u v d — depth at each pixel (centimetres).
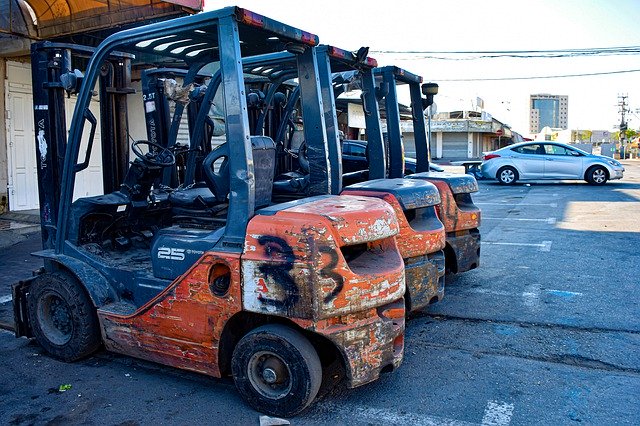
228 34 393
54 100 562
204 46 511
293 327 404
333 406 422
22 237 1050
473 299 682
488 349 531
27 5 1088
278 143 808
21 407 427
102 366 501
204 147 709
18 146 1240
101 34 1117
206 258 413
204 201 468
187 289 423
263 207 441
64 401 436
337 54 568
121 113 616
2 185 1202
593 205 1490
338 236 385
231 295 404
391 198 549
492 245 995
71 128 504
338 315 385
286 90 867
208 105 609
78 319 491
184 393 447
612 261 854
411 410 416
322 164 490
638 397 433
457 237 699
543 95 16625
